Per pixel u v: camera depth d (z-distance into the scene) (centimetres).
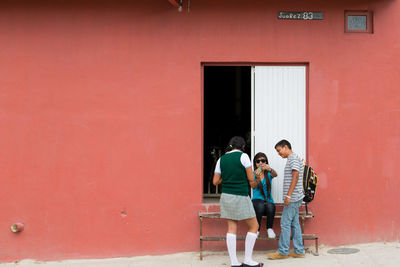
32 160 578
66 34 580
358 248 580
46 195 579
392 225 591
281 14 585
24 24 578
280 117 595
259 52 585
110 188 582
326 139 587
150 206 583
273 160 594
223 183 512
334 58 588
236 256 567
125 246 582
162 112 582
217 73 947
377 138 589
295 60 586
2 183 578
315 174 542
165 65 582
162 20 583
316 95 586
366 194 589
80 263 568
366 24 591
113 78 581
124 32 582
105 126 581
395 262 530
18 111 578
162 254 583
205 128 872
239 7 585
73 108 580
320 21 588
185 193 584
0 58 577
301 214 574
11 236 579
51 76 579
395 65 590
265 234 588
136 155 582
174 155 583
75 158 580
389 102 590
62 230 580
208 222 583
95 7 581
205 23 584
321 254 563
